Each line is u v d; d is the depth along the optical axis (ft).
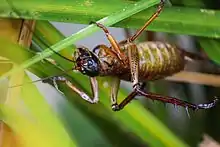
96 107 1.46
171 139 1.35
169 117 1.47
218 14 1.33
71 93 1.42
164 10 1.32
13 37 1.32
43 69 1.34
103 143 1.48
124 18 1.30
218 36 1.33
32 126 1.28
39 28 1.34
